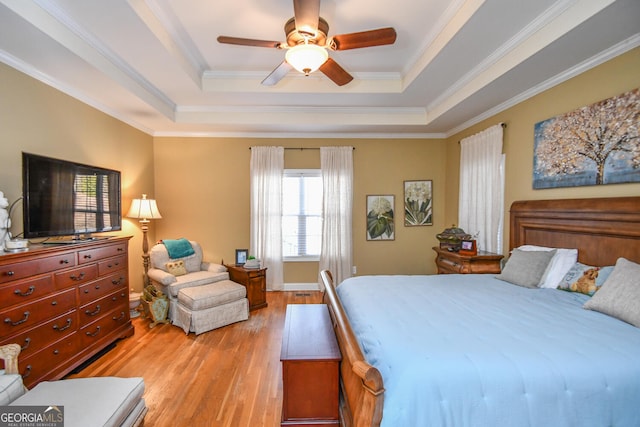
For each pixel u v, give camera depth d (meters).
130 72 2.81
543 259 2.37
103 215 3.04
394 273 4.74
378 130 4.42
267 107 3.94
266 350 2.71
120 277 2.84
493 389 1.14
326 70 2.45
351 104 3.88
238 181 4.55
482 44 2.40
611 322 1.57
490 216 3.42
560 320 1.61
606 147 2.15
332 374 1.65
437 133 4.67
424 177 4.71
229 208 4.54
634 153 1.97
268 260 4.52
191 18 2.37
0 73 2.12
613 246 2.07
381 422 1.11
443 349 1.29
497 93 2.94
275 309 3.79
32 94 2.36
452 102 3.35
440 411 1.12
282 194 4.55
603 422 1.13
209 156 4.50
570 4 1.88
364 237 4.71
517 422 1.12
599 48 2.10
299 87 3.41
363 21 2.43
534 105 2.83
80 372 2.33
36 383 1.94
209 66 3.21
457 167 4.32
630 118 1.99
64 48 2.04
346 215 4.57
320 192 4.66
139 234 3.94
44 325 2.01
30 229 2.22
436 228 4.75
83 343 2.36
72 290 2.25
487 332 1.47
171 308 3.31
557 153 2.56
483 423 1.12
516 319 1.63
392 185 4.71
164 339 2.92
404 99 3.69
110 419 1.27
